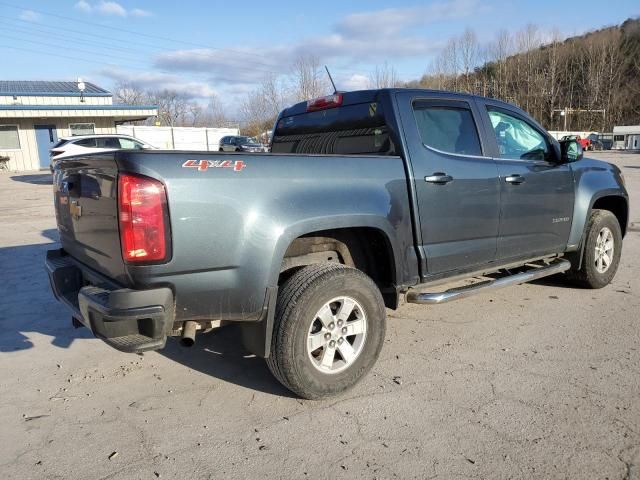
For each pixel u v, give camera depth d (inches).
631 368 141.5
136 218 100.9
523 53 2859.3
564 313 186.9
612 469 99.3
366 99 155.9
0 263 270.8
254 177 113.0
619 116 2935.5
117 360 153.0
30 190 679.1
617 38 3053.6
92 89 1390.3
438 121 156.5
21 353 158.1
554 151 191.2
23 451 108.0
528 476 97.8
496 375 138.9
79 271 134.3
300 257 131.9
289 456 105.2
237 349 160.6
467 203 155.0
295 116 188.5
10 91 1273.4
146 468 102.0
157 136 1296.8
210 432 114.3
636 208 437.4
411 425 115.5
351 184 128.9
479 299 204.4
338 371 126.3
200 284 107.3
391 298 145.0
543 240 184.7
